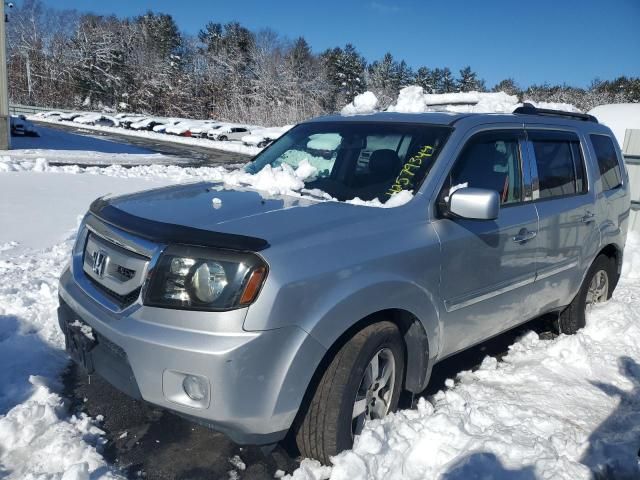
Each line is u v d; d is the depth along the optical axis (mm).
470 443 2967
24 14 77375
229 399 2371
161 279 2496
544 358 4301
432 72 82125
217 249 2441
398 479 2746
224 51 75312
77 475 2574
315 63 71312
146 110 75875
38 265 6211
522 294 3920
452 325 3336
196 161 26547
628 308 5156
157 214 2842
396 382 3121
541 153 4145
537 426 3273
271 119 57656
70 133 38812
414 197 3186
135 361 2473
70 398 3471
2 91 22922
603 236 4762
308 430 2758
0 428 2947
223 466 2928
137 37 82625
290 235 2625
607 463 2928
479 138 3623
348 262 2684
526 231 3770
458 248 3238
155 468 2891
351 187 3449
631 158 8844
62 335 4324
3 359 3848
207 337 2365
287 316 2449
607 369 4172
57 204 10039
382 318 2963
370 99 4785
